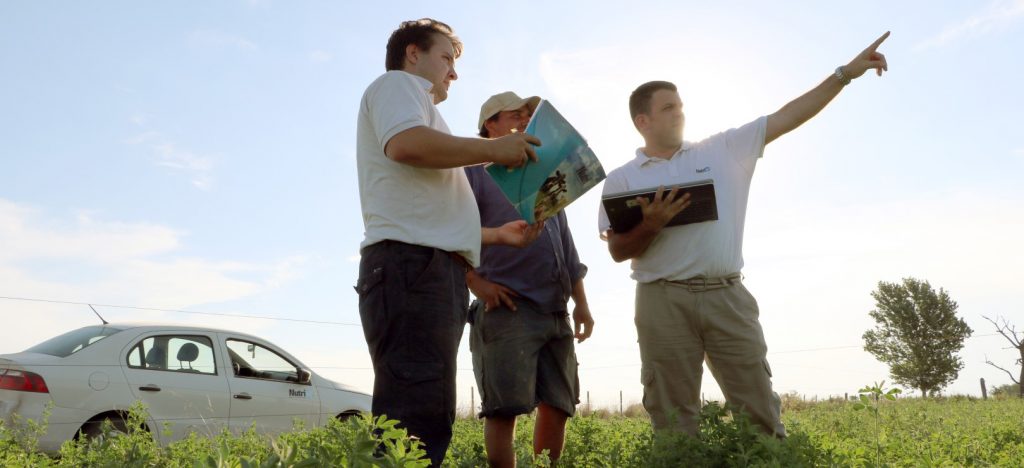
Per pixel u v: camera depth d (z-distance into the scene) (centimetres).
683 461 375
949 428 862
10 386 701
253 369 883
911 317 5472
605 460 460
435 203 285
